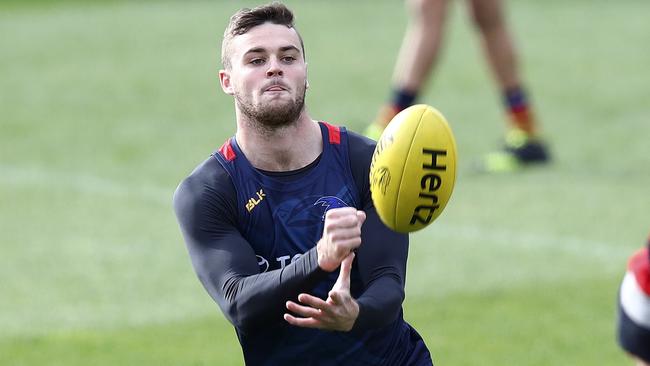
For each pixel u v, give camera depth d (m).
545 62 59.97
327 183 16.45
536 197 38.19
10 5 79.00
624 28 67.44
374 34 67.19
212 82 56.66
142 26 70.75
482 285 30.41
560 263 31.95
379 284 15.85
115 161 44.16
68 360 25.72
